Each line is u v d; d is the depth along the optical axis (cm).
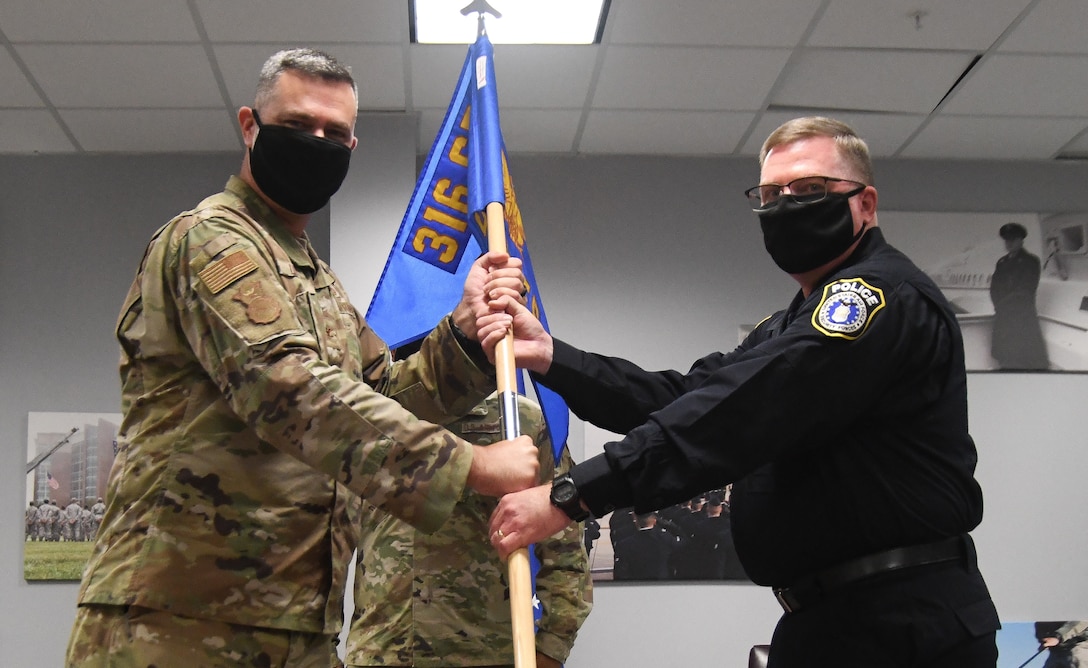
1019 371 482
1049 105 444
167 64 400
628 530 454
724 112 449
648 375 193
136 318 141
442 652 211
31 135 459
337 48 392
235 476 134
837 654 149
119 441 141
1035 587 464
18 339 458
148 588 127
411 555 218
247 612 131
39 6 358
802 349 149
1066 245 495
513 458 140
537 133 470
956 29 382
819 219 170
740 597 451
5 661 427
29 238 468
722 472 147
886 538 148
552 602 233
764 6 365
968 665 144
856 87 428
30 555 436
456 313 176
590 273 485
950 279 489
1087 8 368
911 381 154
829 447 154
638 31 381
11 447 448
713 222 495
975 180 504
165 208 476
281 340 131
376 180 447
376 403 132
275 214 159
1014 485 473
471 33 382
